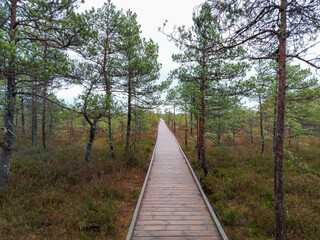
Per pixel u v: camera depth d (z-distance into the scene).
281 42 3.72
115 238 4.29
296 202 6.17
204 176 8.34
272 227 4.80
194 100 8.42
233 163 10.68
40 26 4.98
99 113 6.74
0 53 3.89
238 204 6.18
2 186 5.61
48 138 18.61
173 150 14.61
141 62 8.14
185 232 4.26
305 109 8.94
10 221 4.37
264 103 10.98
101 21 8.26
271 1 3.36
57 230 4.28
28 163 8.41
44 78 4.94
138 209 5.18
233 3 3.37
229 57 4.92
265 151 14.68
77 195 6.10
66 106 6.37
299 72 8.95
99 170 8.12
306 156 12.95
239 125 15.52
